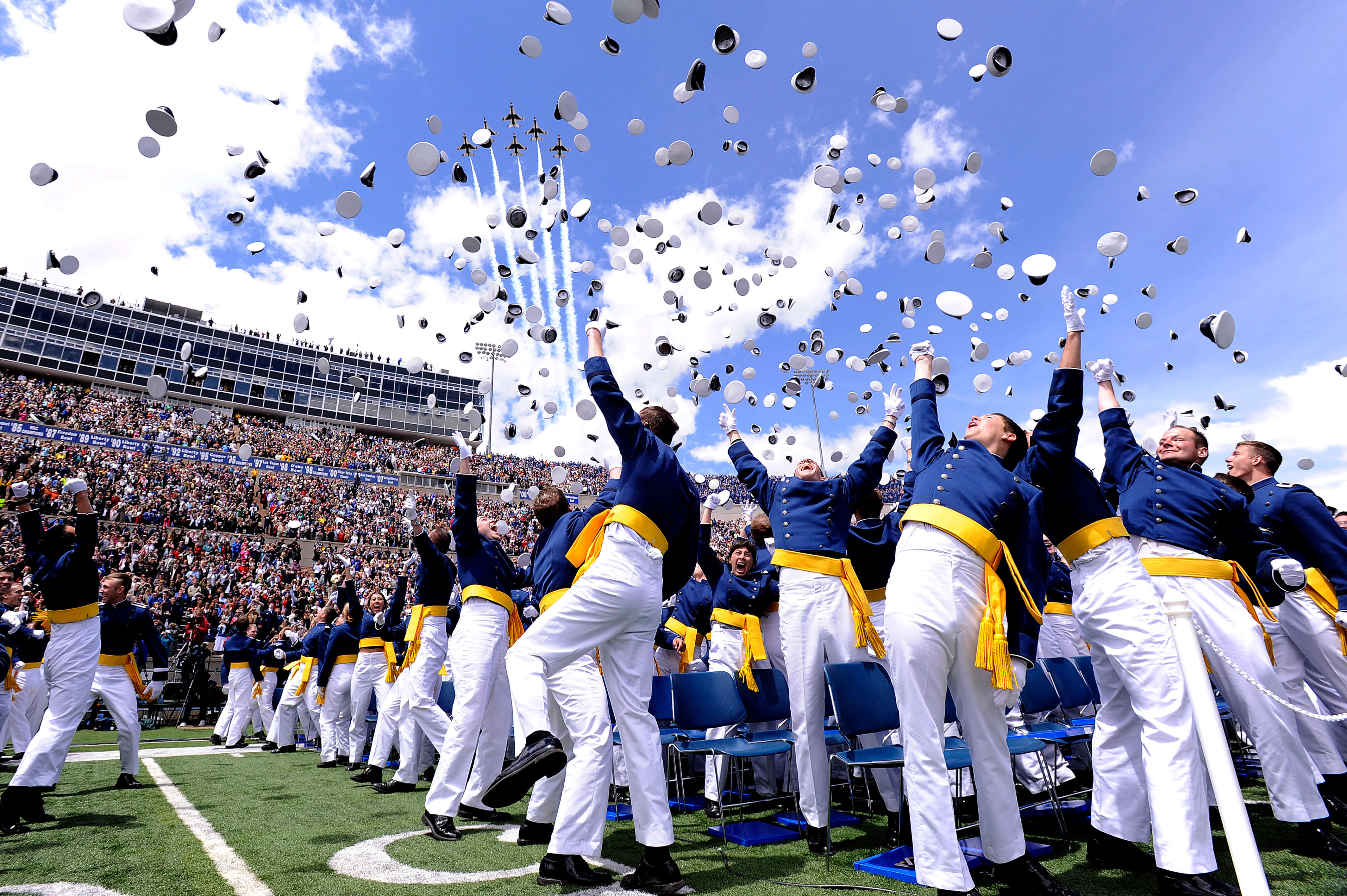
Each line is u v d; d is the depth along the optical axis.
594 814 2.52
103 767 6.21
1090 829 3.29
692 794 4.89
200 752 7.91
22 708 6.26
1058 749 4.23
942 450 2.77
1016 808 2.34
